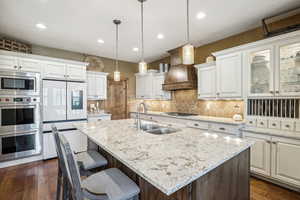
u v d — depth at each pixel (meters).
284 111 2.21
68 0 2.06
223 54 2.97
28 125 2.98
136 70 5.69
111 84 5.07
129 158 1.07
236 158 1.31
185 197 1.01
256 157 2.40
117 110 5.19
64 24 2.72
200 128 3.18
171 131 2.20
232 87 2.83
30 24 2.71
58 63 3.36
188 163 0.99
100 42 3.59
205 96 3.43
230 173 1.24
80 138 3.59
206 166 0.95
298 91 2.06
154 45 3.82
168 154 1.15
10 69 2.82
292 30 2.16
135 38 3.37
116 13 2.38
